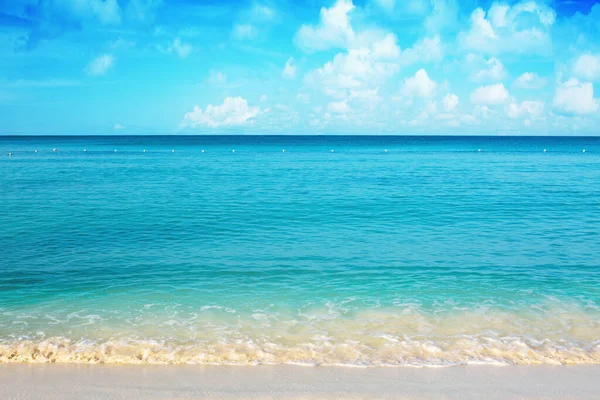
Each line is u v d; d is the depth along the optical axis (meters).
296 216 22.59
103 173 44.31
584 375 7.81
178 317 10.34
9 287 12.26
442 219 22.05
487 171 48.66
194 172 46.34
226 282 12.91
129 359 8.32
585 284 12.81
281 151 98.31
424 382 7.54
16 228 19.27
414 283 12.89
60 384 7.40
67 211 23.22
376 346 8.92
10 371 7.84
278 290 12.27
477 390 7.29
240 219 21.75
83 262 14.60
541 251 16.28
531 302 11.39
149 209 24.08
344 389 7.29
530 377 7.73
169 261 14.82
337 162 63.09
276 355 8.52
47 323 9.91
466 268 14.32
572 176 42.84
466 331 9.64
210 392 7.18
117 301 11.34
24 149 100.81
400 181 38.50
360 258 15.38
